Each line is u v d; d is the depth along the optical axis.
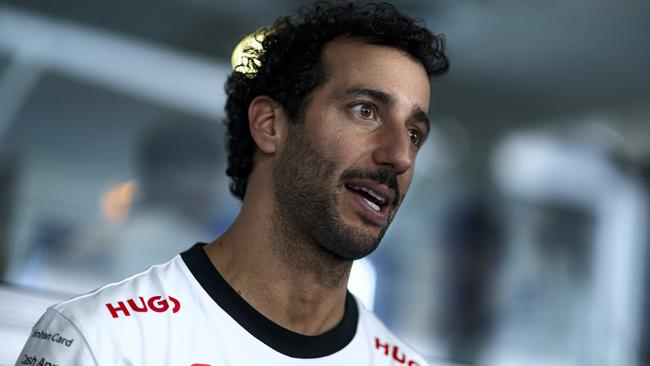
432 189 3.67
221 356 1.53
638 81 3.95
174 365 1.47
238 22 3.46
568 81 3.89
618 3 3.83
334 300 1.67
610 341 3.84
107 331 1.45
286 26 1.83
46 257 3.12
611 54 3.91
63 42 3.25
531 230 3.79
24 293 2.97
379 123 1.60
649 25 3.86
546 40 3.79
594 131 3.92
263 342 1.57
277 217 1.61
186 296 1.57
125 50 3.32
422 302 3.58
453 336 3.62
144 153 3.32
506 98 3.82
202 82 3.42
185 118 3.38
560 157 3.89
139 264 3.25
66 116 3.23
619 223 3.92
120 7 3.31
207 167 3.38
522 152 3.84
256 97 1.70
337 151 1.57
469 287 3.67
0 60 3.17
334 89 1.61
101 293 1.53
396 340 1.87
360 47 1.65
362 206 1.57
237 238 1.64
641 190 3.94
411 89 1.63
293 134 1.63
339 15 1.72
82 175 3.21
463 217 3.70
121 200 3.25
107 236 3.21
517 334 3.72
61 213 3.17
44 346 1.46
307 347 1.62
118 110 3.29
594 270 3.86
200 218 3.35
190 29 3.41
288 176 1.60
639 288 3.88
